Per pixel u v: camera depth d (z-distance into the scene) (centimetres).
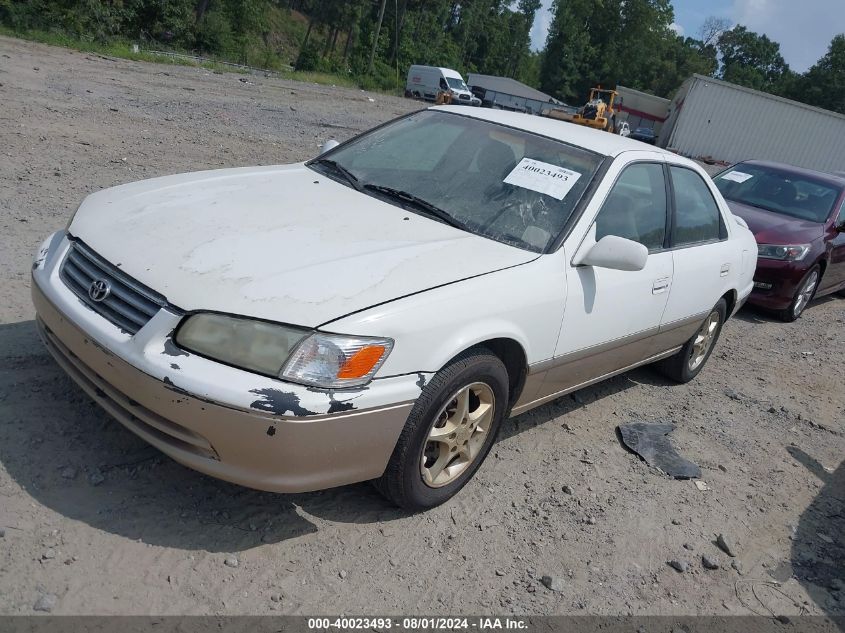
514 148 408
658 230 439
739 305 572
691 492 400
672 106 4419
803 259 799
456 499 345
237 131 1295
